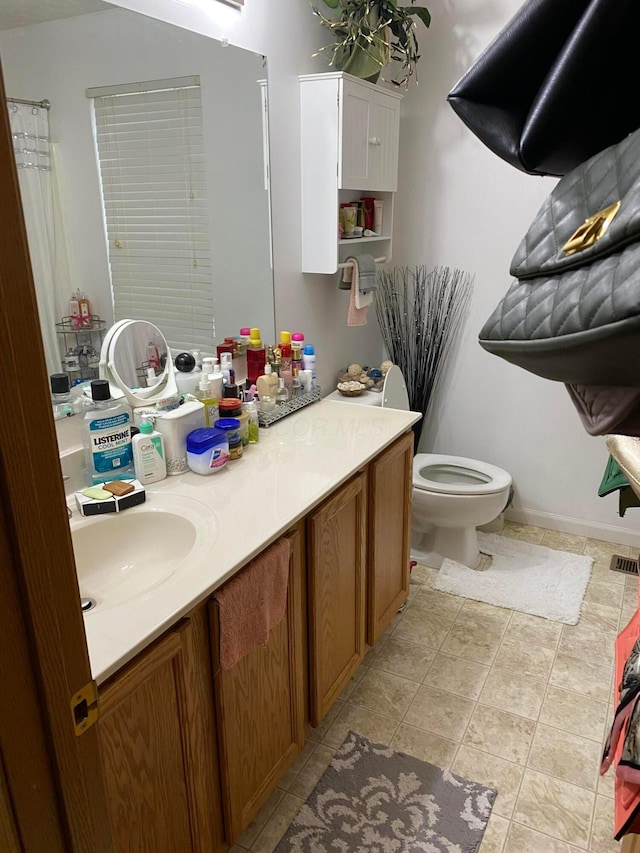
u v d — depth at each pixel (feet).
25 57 4.66
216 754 4.65
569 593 8.68
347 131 7.52
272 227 7.52
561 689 7.02
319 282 8.69
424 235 10.03
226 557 4.39
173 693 4.02
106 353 5.69
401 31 8.12
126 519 4.98
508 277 9.59
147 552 5.07
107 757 3.56
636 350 1.23
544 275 1.48
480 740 6.36
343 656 6.50
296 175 7.79
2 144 1.54
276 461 6.05
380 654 7.61
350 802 5.70
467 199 9.57
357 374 9.41
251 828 5.47
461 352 10.31
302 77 7.45
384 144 8.50
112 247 5.63
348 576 6.31
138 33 5.48
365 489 6.39
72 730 2.05
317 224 7.93
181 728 4.14
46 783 1.97
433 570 9.37
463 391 10.50
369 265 8.61
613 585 8.95
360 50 7.68
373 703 6.86
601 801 5.69
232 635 4.40
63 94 4.99
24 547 1.77
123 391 5.76
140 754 3.81
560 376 1.52
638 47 1.53
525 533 10.35
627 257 1.23
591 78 1.57
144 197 5.80
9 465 1.69
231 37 6.50
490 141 1.73
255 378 7.27
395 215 10.15
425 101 9.45
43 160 4.94
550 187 8.98
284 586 5.02
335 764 6.10
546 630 8.00
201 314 6.72
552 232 1.48
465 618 8.25
